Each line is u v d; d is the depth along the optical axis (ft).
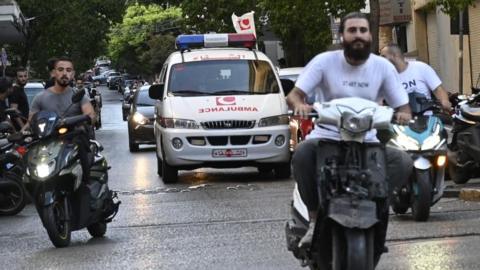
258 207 46.68
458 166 52.47
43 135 36.14
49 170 35.45
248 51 66.85
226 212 45.34
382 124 23.00
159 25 330.75
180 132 59.47
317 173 23.82
